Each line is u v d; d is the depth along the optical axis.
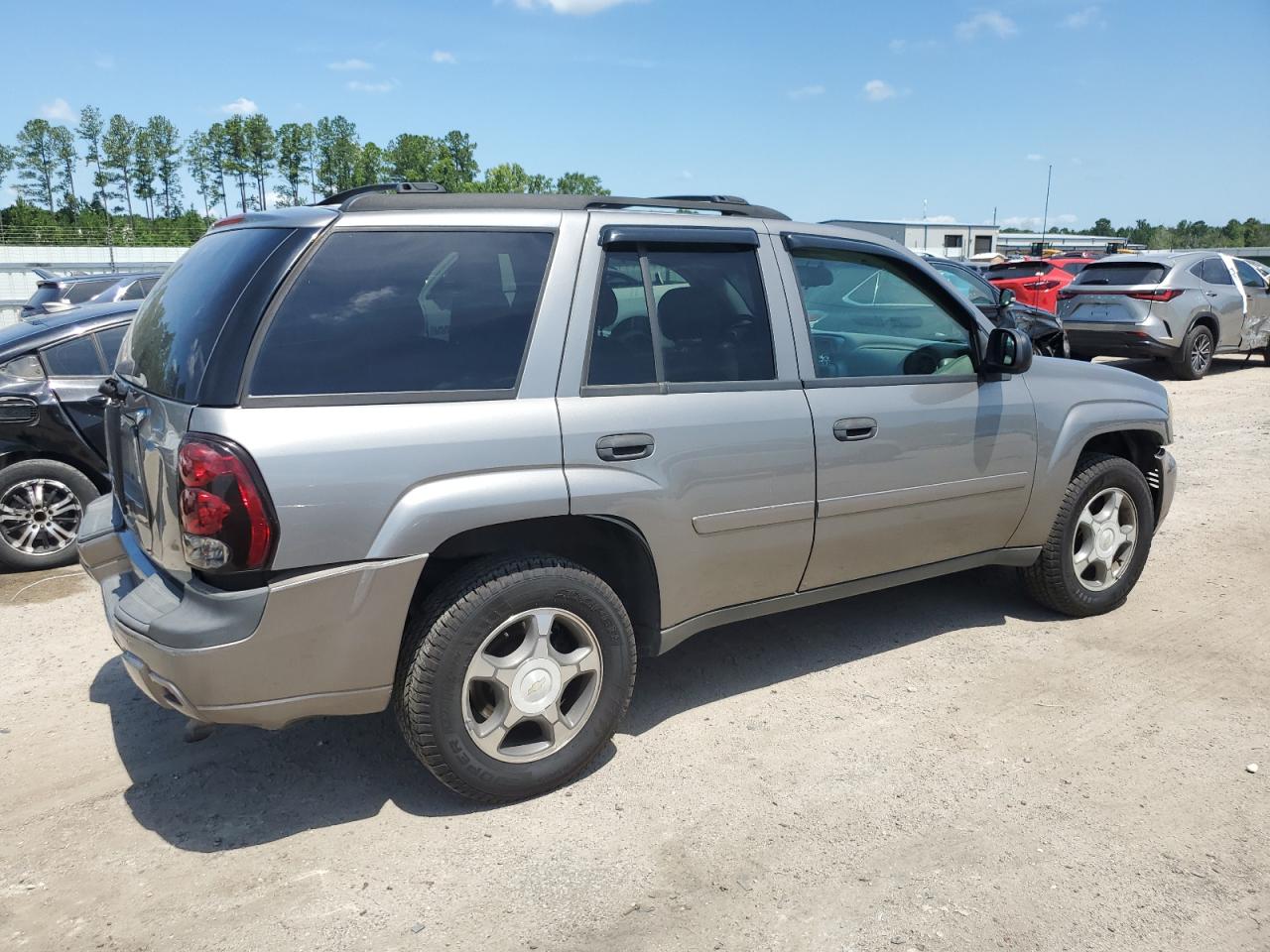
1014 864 2.94
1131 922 2.69
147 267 34.31
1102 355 14.54
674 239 3.54
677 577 3.53
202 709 2.80
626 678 3.42
